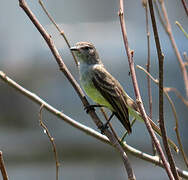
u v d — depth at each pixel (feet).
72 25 51.44
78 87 24.36
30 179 41.34
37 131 43.06
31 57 47.73
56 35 49.57
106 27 51.80
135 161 42.19
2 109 43.55
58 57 22.98
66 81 46.19
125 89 46.39
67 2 52.39
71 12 52.42
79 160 42.01
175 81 45.62
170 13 50.62
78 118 45.39
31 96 23.88
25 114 43.37
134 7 51.75
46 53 47.42
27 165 41.65
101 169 41.68
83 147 42.24
